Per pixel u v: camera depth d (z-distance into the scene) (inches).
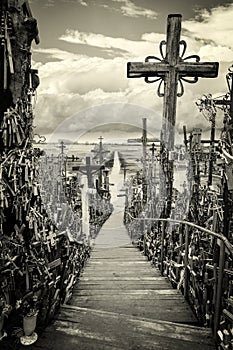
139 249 301.0
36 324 113.8
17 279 112.1
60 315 125.4
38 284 115.2
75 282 176.9
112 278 189.8
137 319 124.2
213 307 119.3
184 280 153.8
